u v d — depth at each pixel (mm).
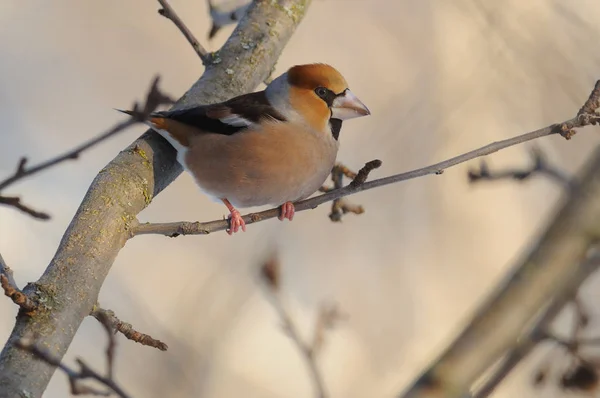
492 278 13922
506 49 12398
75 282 5109
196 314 12547
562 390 4184
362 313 13484
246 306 12812
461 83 14297
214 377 11938
